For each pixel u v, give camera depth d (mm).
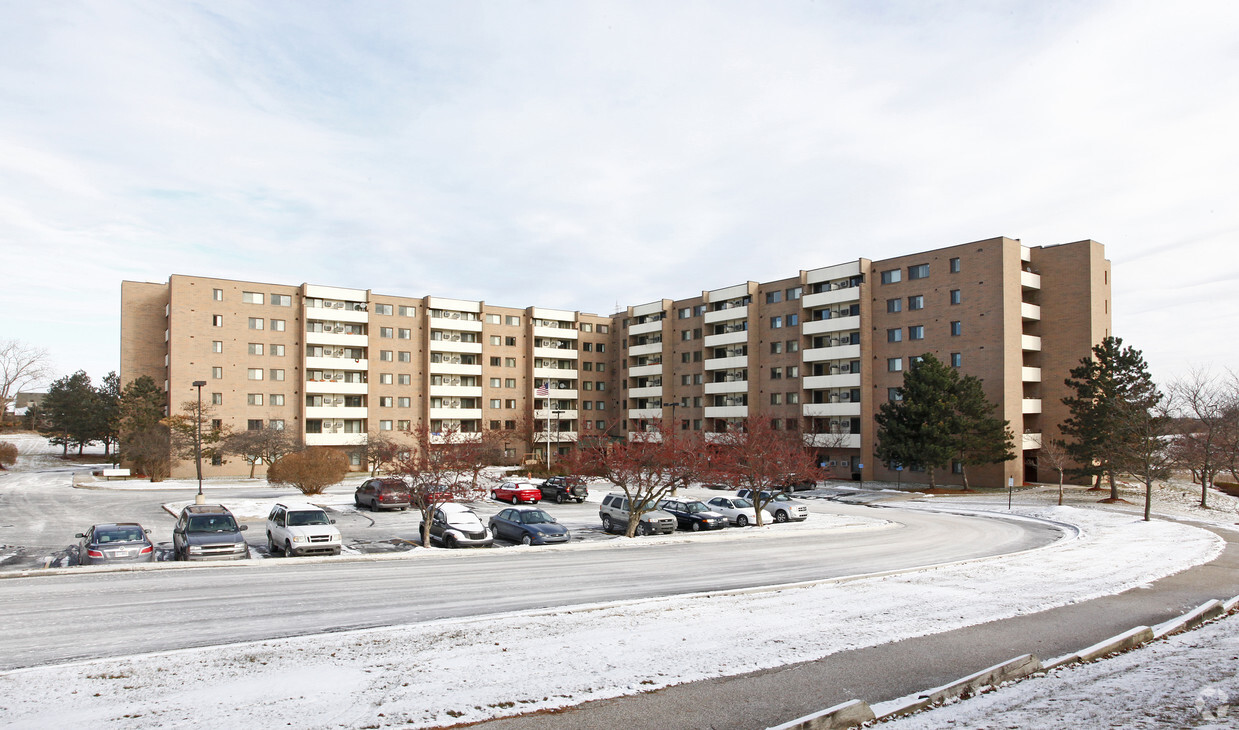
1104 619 12570
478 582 15719
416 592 14430
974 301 52844
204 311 65125
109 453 92688
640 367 84312
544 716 7621
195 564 17344
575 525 32594
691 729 7359
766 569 18297
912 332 57219
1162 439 39656
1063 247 52969
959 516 37438
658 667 9336
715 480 35094
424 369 77125
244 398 66562
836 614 12500
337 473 43594
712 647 10281
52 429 88875
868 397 59469
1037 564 18797
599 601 13820
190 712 7441
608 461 27672
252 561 18078
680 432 66812
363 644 10133
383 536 27125
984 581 16094
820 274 64000
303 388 69250
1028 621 12320
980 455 48625
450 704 7855
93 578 15273
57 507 37375
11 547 24047
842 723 7164
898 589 14992
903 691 8656
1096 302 51812
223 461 64250
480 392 81750
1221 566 18922
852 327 60406
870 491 51219
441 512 25641
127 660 9148
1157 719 7020
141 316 68562
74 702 7652
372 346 74000
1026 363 54312
